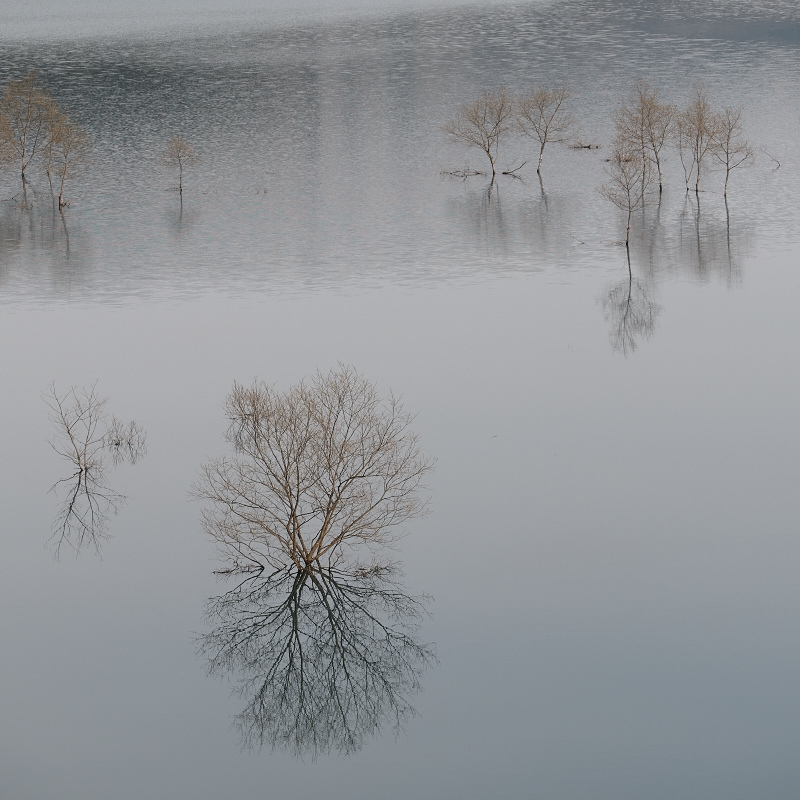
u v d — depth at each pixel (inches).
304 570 1321.4
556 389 1935.3
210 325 2271.2
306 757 1039.6
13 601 1269.7
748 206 3282.5
